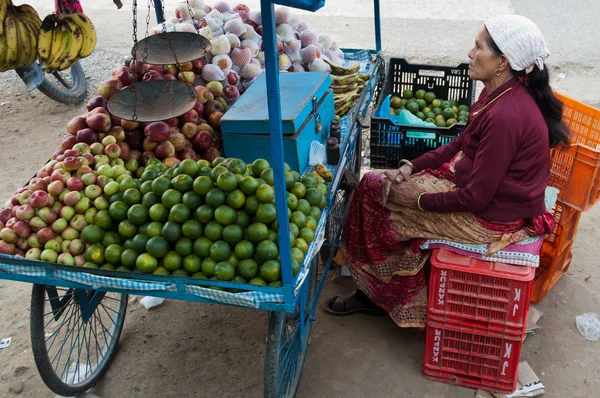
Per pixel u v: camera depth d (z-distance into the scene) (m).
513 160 2.68
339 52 4.56
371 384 3.09
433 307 2.94
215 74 3.62
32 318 2.65
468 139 2.83
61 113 6.14
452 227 2.86
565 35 7.38
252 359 3.28
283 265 2.25
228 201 2.44
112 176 2.79
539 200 2.74
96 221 2.57
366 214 3.13
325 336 3.40
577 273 3.82
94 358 3.31
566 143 2.86
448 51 7.14
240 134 2.92
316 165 3.06
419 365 3.19
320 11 8.66
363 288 3.30
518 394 2.97
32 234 2.60
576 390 3.01
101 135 3.04
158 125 3.02
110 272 2.41
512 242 2.80
